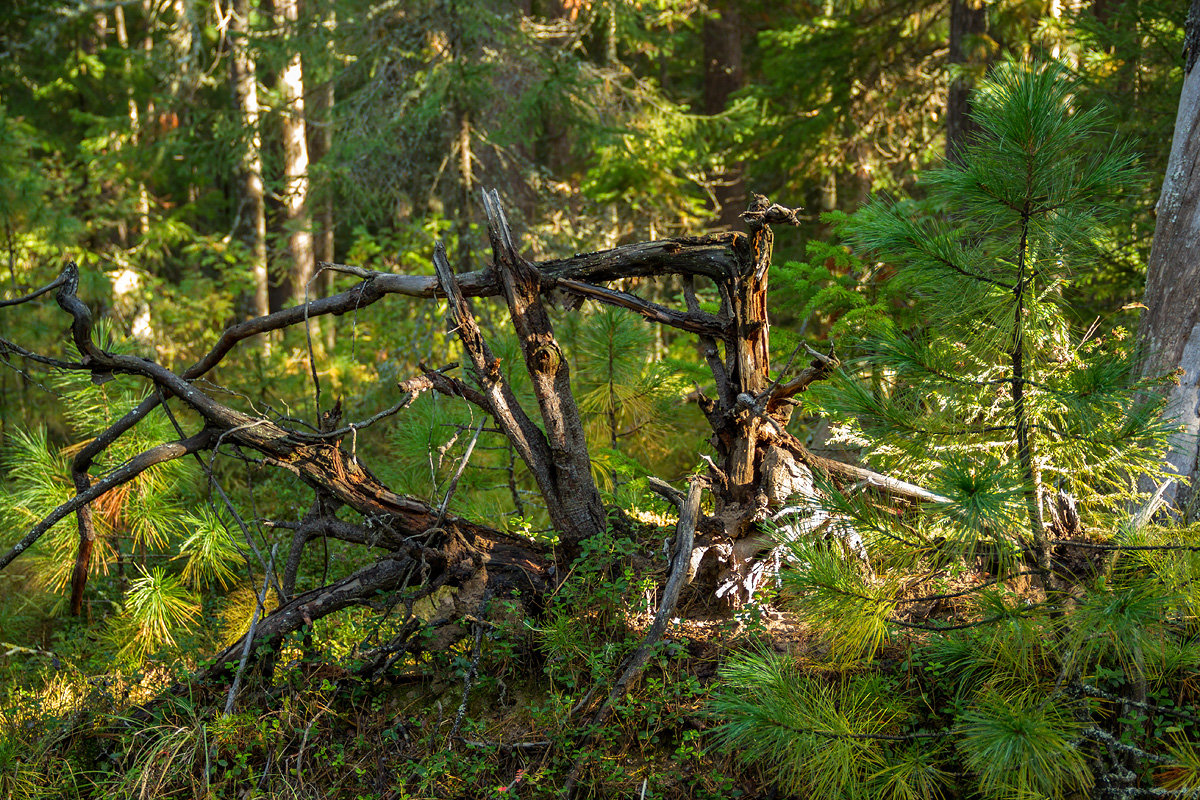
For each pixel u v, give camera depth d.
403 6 9.97
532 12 12.79
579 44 10.58
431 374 3.65
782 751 2.85
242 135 11.87
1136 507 3.60
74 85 15.01
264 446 3.76
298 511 5.46
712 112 14.58
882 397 3.05
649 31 12.38
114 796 3.24
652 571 3.63
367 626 3.91
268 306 13.38
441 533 3.77
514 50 9.61
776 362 4.96
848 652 3.03
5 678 4.43
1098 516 3.40
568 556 3.70
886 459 3.29
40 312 7.52
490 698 3.57
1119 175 2.71
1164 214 3.88
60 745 3.61
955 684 3.04
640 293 10.91
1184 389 3.68
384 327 9.30
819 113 10.91
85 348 3.78
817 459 3.65
